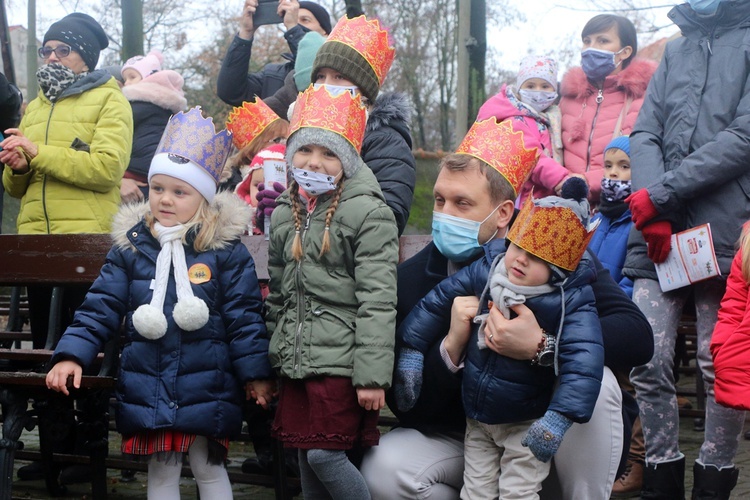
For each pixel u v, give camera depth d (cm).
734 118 379
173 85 560
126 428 313
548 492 299
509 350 269
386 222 294
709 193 376
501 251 285
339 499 292
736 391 311
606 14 497
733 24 385
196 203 324
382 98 363
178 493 326
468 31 935
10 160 435
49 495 423
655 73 408
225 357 319
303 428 293
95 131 450
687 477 458
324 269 295
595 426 281
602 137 481
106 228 451
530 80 486
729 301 323
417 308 297
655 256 380
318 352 291
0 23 827
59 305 388
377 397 283
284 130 371
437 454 297
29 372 361
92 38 471
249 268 326
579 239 266
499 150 296
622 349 286
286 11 484
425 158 1252
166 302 315
